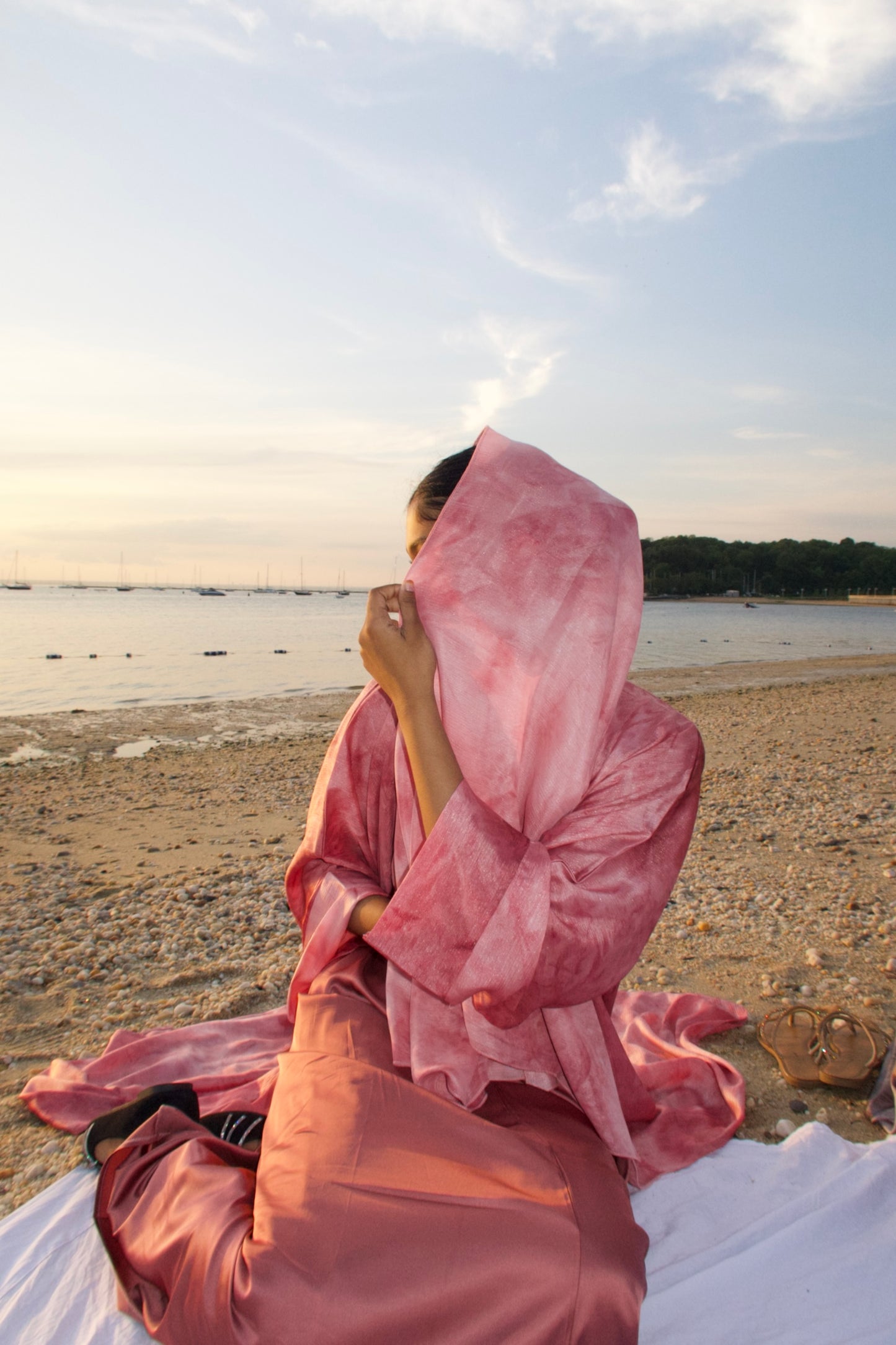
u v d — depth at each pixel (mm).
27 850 7090
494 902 1431
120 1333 1598
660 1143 2295
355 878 1889
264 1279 1243
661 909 1568
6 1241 1948
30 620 63219
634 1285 1266
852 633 57125
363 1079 1518
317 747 12703
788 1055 3072
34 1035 3566
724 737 12734
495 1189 1331
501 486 1629
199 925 4934
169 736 13984
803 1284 1771
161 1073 2789
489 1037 1600
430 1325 1220
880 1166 2117
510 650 1558
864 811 7324
